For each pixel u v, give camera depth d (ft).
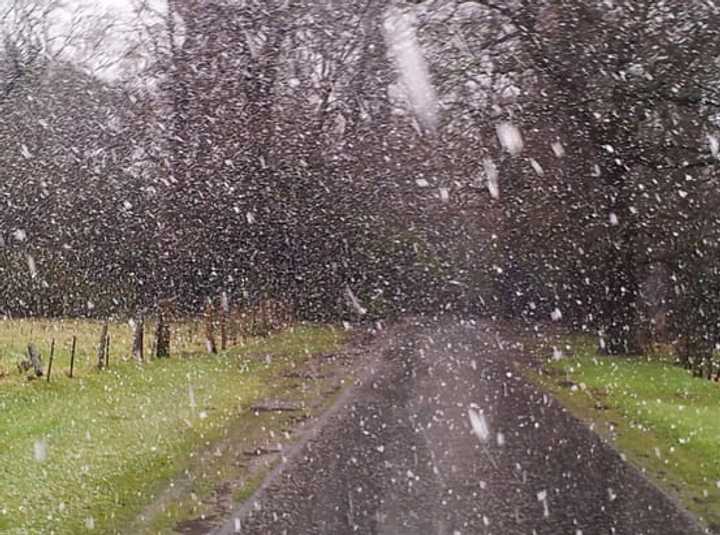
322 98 133.39
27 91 125.90
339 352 89.51
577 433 43.04
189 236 118.32
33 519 26.81
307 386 61.77
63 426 41.52
